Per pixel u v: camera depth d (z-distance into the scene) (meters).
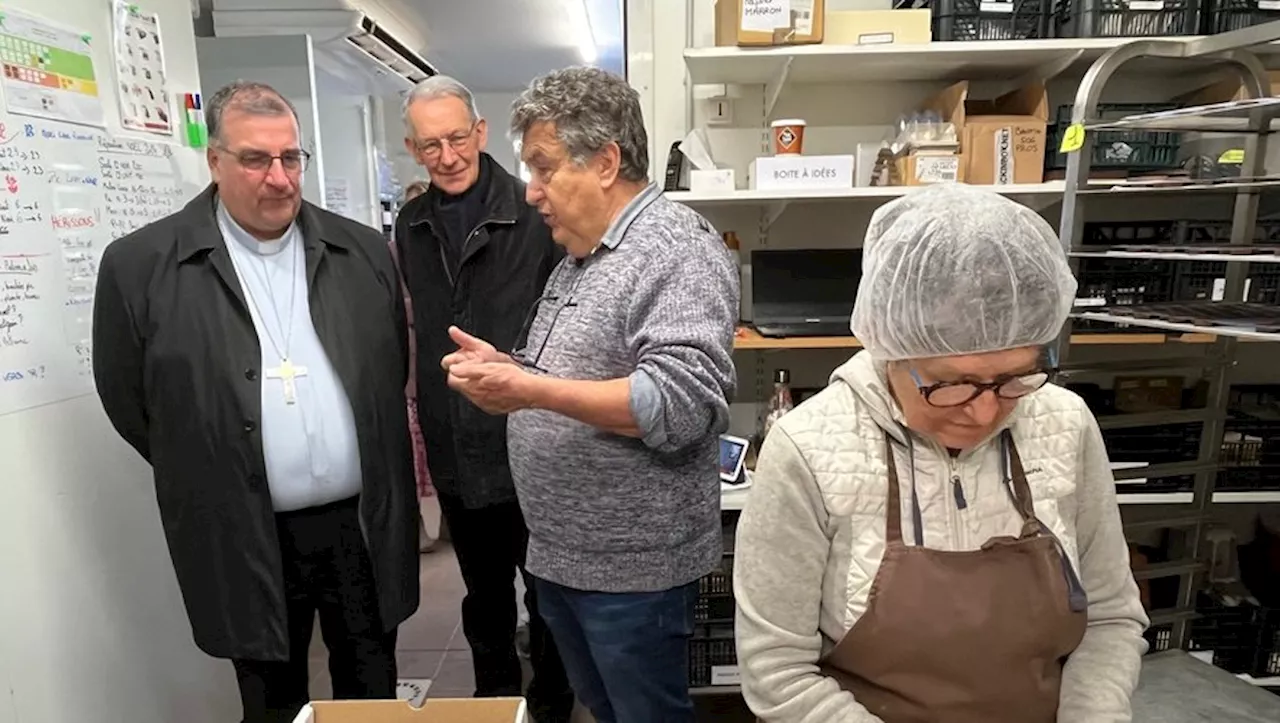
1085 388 2.18
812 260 2.16
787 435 0.89
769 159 1.91
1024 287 0.77
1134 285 1.99
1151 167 1.96
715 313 1.16
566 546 1.28
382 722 1.10
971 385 0.80
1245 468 2.01
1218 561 2.14
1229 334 1.36
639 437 1.16
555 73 1.21
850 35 1.88
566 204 1.23
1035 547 0.83
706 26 2.23
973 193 0.85
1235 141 2.04
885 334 0.82
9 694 1.37
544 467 1.27
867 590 0.85
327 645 1.73
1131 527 1.89
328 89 4.54
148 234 1.47
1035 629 0.82
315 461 1.54
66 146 1.54
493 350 1.19
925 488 0.87
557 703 2.10
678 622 1.29
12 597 1.38
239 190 1.47
